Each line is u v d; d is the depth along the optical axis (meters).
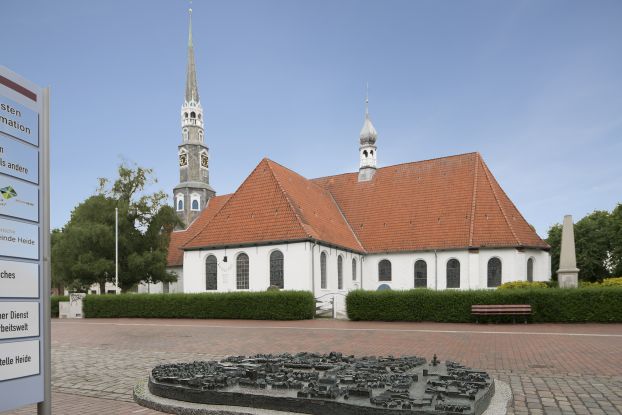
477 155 40.84
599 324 21.41
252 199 36.53
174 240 51.06
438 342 15.92
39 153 4.86
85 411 7.45
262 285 33.28
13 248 4.52
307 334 18.78
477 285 35.25
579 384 9.02
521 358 12.27
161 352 14.17
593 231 53.75
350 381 7.02
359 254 39.69
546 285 29.14
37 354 4.71
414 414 5.65
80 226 40.59
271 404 6.44
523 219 37.94
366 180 45.62
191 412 6.77
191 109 58.47
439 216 38.84
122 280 41.72
